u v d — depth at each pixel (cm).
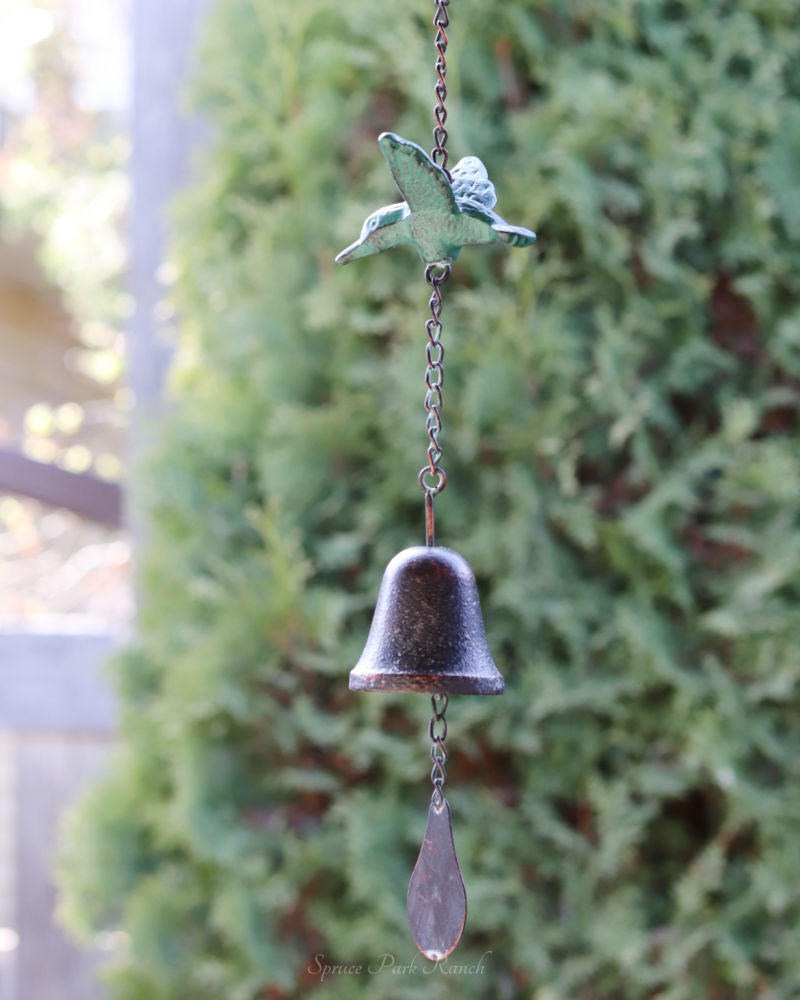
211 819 220
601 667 217
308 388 226
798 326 216
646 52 222
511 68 222
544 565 217
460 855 216
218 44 230
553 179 220
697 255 220
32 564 441
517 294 219
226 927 218
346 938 218
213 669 219
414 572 189
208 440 226
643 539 214
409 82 220
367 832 216
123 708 230
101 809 227
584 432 219
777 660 214
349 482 224
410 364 218
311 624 220
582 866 217
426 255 189
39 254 459
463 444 217
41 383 457
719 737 213
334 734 218
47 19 447
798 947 212
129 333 262
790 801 213
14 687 262
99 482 275
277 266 225
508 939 218
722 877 216
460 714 216
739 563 217
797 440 217
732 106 218
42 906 262
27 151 459
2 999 271
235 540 226
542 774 217
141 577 229
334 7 225
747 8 221
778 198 218
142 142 263
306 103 226
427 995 216
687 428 222
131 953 222
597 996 216
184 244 232
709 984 215
